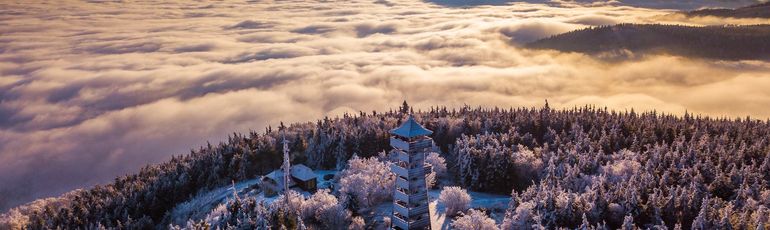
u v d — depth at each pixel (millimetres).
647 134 160000
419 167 99125
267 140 170375
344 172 139125
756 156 135750
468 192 131875
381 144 162125
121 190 154000
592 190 105312
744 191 103438
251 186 142750
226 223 104500
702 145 143375
